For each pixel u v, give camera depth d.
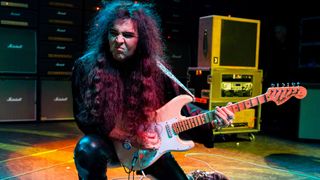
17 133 4.63
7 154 3.55
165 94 1.75
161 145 1.70
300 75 6.39
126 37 1.52
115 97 1.58
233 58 4.30
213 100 4.21
